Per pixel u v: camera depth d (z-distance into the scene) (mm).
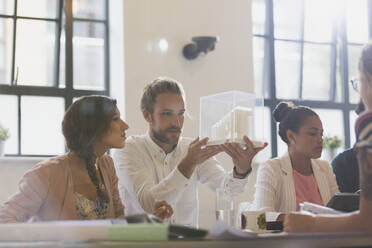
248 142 2150
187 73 4891
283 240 1089
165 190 2266
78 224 1162
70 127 2143
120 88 4789
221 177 2566
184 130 4812
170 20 4895
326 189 2584
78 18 4988
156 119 2465
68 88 4910
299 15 5805
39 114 4820
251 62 5129
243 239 1079
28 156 4754
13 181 4457
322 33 5906
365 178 1194
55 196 1993
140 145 2541
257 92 5648
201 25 4992
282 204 2514
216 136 2223
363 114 1244
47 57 4891
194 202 2621
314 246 1097
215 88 4977
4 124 4715
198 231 1141
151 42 4812
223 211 1704
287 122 2621
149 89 2498
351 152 3062
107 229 1121
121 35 4785
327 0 5914
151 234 1060
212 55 5000
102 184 2205
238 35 5109
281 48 5746
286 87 5762
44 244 1071
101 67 5055
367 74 1296
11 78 4770
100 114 2152
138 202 2420
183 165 2252
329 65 5941
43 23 4883
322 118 5867
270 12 5695
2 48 4766
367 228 1186
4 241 1131
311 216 1283
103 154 2223
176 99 2455
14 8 4801
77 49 4984
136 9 4805
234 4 5121
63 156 2139
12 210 1907
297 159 2611
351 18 6020
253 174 4859
